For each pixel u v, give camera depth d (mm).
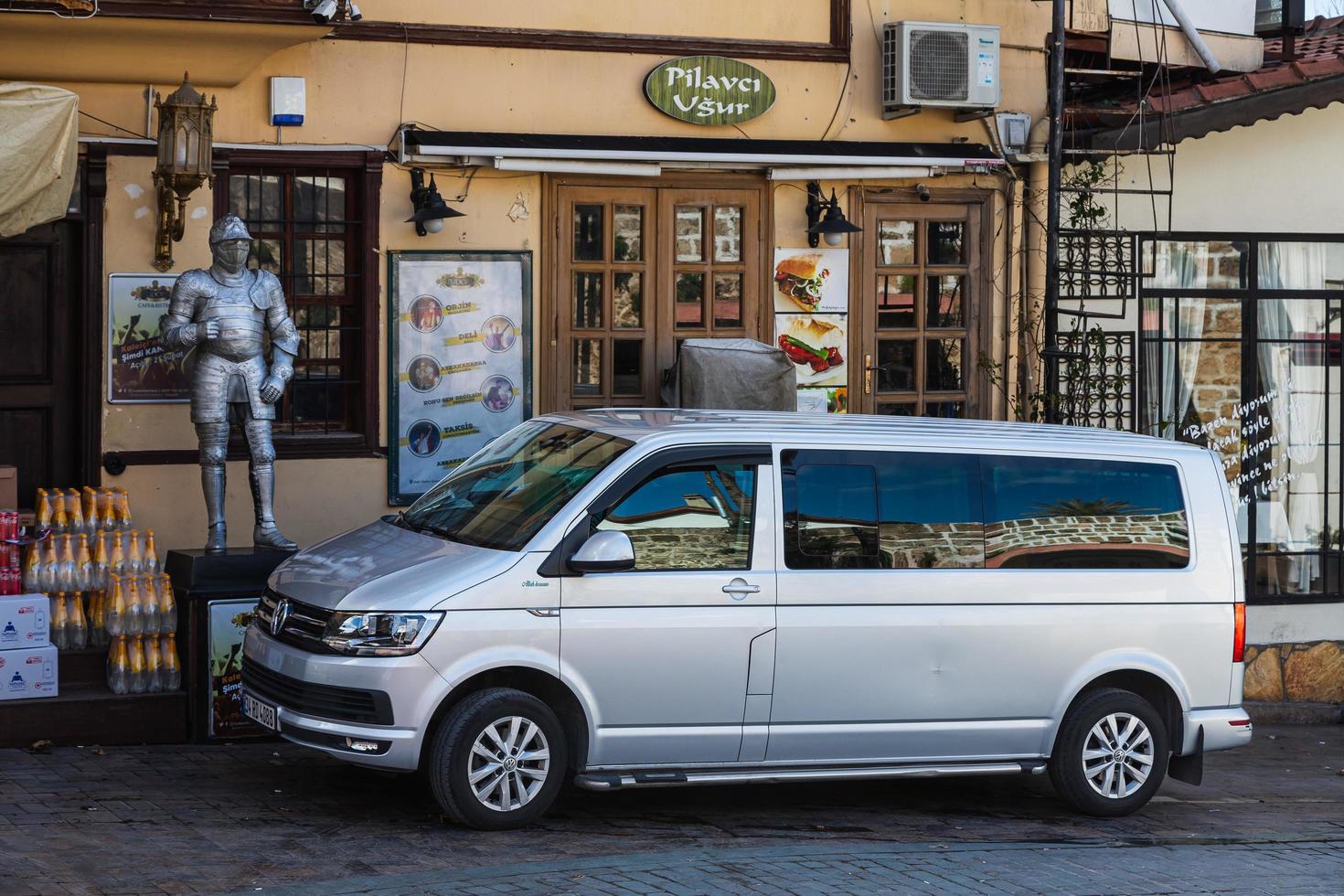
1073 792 8539
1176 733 8695
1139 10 13211
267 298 9914
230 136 10859
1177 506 8734
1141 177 13289
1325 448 13867
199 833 7258
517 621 7387
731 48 12234
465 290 11531
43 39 9945
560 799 8500
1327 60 12820
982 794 9344
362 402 11359
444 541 7863
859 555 8031
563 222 11852
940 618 8109
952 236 12992
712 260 12297
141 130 10555
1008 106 13055
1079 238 12859
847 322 12664
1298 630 13672
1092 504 8555
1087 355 12852
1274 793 10391
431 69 11391
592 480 7680
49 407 10562
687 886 6707
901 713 8070
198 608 9391
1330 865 8047
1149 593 8562
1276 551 13766
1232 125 12922
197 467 10773
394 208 11312
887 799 9070
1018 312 13109
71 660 9398
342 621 7324
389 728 7223
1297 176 13594
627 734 7625
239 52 10367
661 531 7695
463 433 11586
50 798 7785
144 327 10594
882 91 12688
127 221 10539
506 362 11680
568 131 11812
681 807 8516
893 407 12914
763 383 11688
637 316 12164
